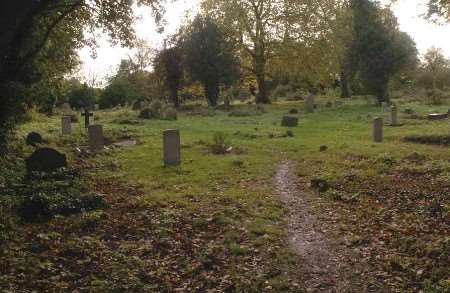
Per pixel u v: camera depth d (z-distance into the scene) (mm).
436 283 7180
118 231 9625
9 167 14320
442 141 20000
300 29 48281
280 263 8195
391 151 17953
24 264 7691
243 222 10234
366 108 38156
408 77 59812
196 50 45062
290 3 48062
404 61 41125
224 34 47281
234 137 23641
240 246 8820
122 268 7797
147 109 33281
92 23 20156
